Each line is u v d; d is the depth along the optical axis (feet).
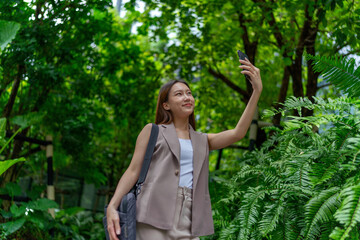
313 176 7.13
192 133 6.99
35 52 15.98
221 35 20.43
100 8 15.84
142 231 6.24
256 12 17.30
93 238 21.04
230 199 10.69
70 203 29.63
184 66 20.54
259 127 16.46
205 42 19.36
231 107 22.97
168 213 6.15
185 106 6.95
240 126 6.90
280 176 8.98
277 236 8.05
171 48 20.31
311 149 8.39
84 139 19.92
